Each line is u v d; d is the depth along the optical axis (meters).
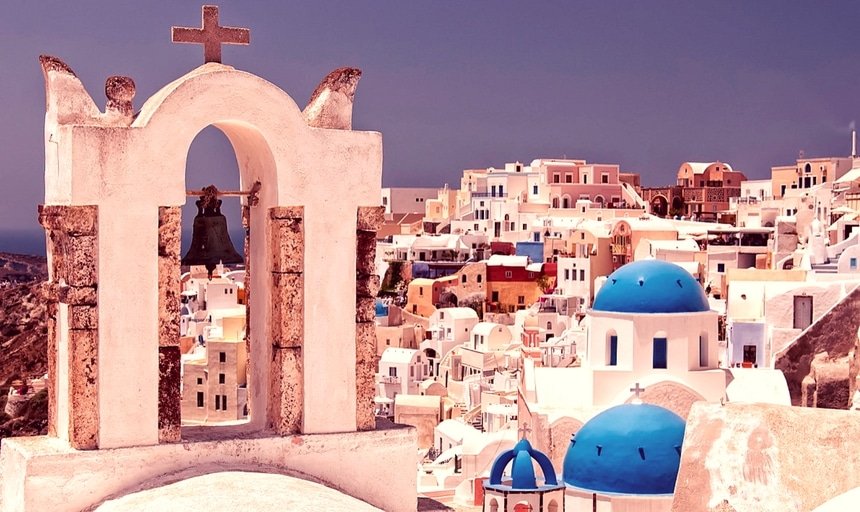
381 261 160.00
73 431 15.17
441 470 70.88
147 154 15.36
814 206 130.50
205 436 15.87
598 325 60.53
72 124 15.48
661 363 59.25
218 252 17.70
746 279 82.31
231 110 15.74
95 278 15.25
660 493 45.88
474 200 171.00
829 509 14.50
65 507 14.89
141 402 15.39
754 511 18.42
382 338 124.19
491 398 90.12
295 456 15.99
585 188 167.62
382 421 17.09
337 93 16.47
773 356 65.25
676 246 125.88
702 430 19.42
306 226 16.16
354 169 16.42
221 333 90.19
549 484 45.41
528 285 141.88
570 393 59.50
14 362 86.94
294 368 16.16
